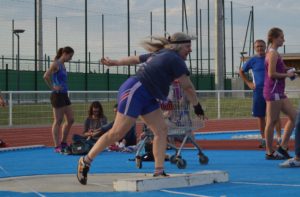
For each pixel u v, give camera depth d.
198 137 16.06
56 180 7.28
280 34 8.95
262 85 11.01
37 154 11.48
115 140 6.52
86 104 23.19
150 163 9.33
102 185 6.70
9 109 20.08
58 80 11.44
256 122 22.41
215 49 28.66
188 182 6.40
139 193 5.97
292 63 37.28
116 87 37.94
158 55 6.36
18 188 6.52
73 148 11.16
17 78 33.84
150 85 6.28
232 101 25.52
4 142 14.45
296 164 8.25
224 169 8.23
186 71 6.38
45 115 22.56
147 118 6.48
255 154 10.60
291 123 9.22
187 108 8.84
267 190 6.05
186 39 6.66
